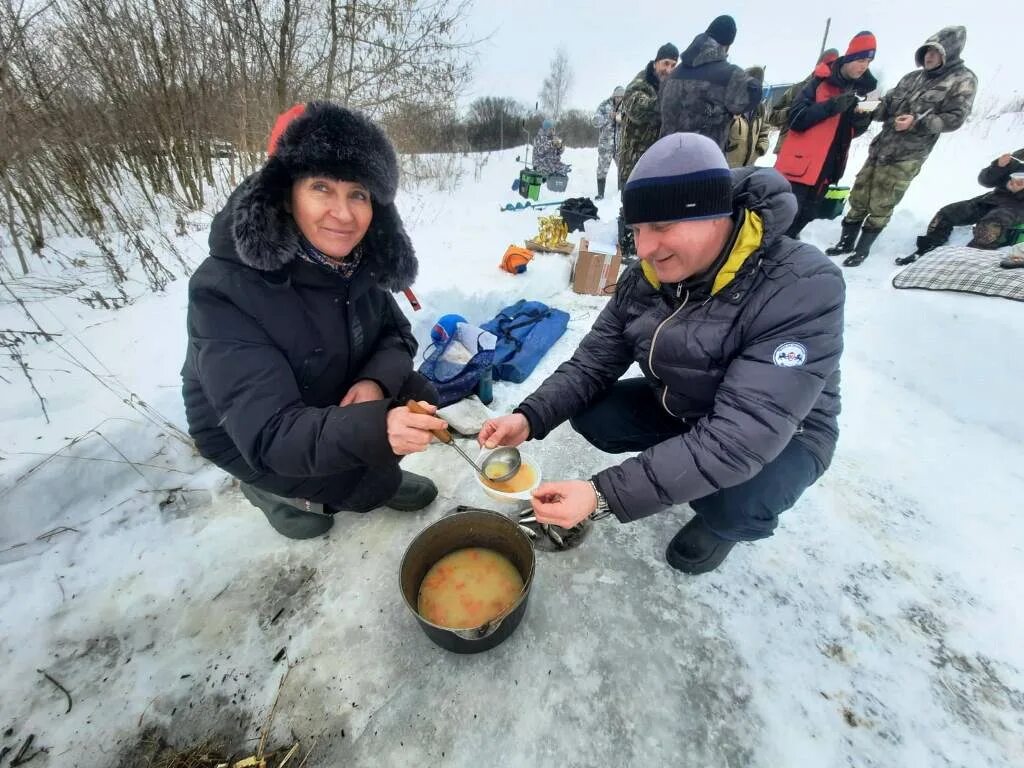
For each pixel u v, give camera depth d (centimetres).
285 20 438
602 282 399
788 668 138
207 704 128
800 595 158
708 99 344
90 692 129
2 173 276
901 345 264
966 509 186
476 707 129
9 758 116
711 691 133
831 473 205
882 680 135
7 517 155
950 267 263
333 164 113
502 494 143
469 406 241
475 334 259
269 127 475
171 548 168
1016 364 216
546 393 168
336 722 125
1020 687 133
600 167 727
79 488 170
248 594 156
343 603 154
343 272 141
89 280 292
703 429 121
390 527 182
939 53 342
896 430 228
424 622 121
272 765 117
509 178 891
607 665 139
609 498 124
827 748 121
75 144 327
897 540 176
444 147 1030
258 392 117
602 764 118
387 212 143
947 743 121
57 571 155
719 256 125
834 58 417
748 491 137
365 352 165
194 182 454
